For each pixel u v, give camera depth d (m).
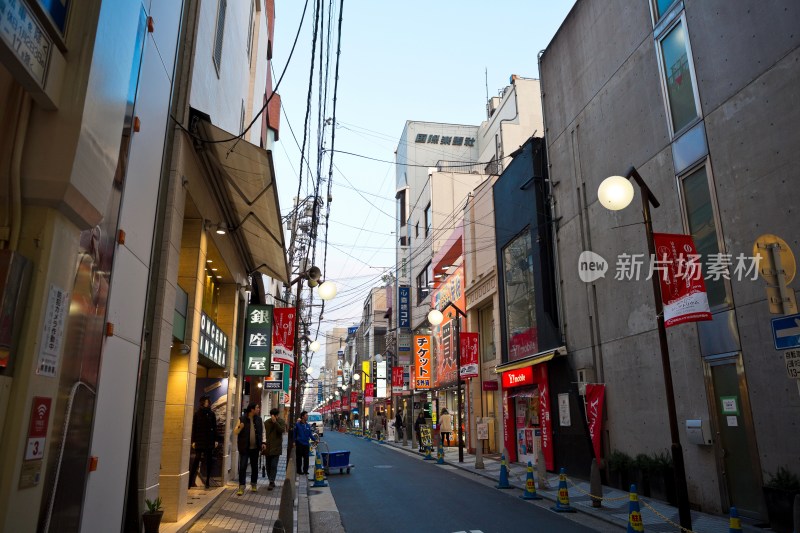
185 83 9.62
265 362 17.95
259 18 20.98
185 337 10.68
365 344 76.56
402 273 47.81
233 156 9.92
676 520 10.24
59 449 4.73
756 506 10.02
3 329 3.85
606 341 15.54
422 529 9.73
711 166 11.51
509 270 22.83
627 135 14.80
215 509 11.25
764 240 7.91
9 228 4.18
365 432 47.09
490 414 25.69
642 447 13.63
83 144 4.43
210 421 13.96
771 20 10.12
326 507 11.96
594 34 16.77
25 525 4.16
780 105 9.87
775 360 9.65
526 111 35.72
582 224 17.03
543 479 14.10
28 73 3.89
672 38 13.05
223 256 13.77
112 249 5.95
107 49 4.86
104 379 5.92
